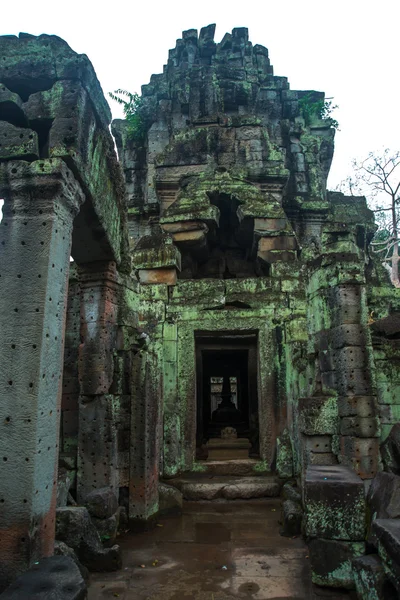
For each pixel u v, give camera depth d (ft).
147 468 24.09
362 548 16.35
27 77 18.34
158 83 59.11
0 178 16.38
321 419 23.91
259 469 33.04
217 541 21.77
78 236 22.44
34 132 16.92
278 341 35.04
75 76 18.17
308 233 50.88
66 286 17.03
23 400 14.78
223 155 47.34
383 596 13.00
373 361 23.56
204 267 46.03
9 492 14.26
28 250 15.87
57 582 12.04
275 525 24.26
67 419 25.44
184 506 28.22
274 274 36.96
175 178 46.50
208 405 56.03
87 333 24.41
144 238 39.83
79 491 23.08
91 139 19.38
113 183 23.81
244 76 57.11
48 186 16.10
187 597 16.10
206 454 37.78
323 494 16.89
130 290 27.40
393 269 72.28
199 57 61.82
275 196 46.37
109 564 18.28
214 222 40.65
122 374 25.38
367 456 22.45
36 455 14.51
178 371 34.83
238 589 16.66
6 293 15.56
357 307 24.02
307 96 59.52
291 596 16.10
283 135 56.13
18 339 15.19
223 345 39.50
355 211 51.49
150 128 55.93
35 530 14.28
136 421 24.45
